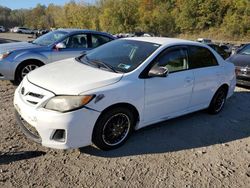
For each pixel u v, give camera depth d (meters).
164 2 83.25
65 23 99.62
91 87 3.71
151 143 4.39
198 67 5.18
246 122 5.68
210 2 72.12
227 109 6.37
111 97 3.80
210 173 3.77
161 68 4.19
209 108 5.79
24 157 3.75
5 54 6.81
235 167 3.98
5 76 6.86
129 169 3.68
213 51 5.65
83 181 3.37
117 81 3.95
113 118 3.95
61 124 3.50
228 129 5.25
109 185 3.34
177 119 5.46
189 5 74.50
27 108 3.66
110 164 3.75
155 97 4.38
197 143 4.56
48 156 3.82
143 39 4.97
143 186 3.38
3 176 3.34
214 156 4.21
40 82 3.84
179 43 4.92
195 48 5.20
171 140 4.56
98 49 5.16
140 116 4.28
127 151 4.09
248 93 7.98
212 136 4.88
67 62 4.79
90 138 3.75
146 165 3.80
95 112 3.68
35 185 3.23
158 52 4.49
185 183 3.51
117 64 4.39
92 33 8.12
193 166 3.89
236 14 68.56
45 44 7.59
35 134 3.76
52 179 3.36
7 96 6.13
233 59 8.90
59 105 3.52
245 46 9.86
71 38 7.71
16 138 4.21
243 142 4.77
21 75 7.04
